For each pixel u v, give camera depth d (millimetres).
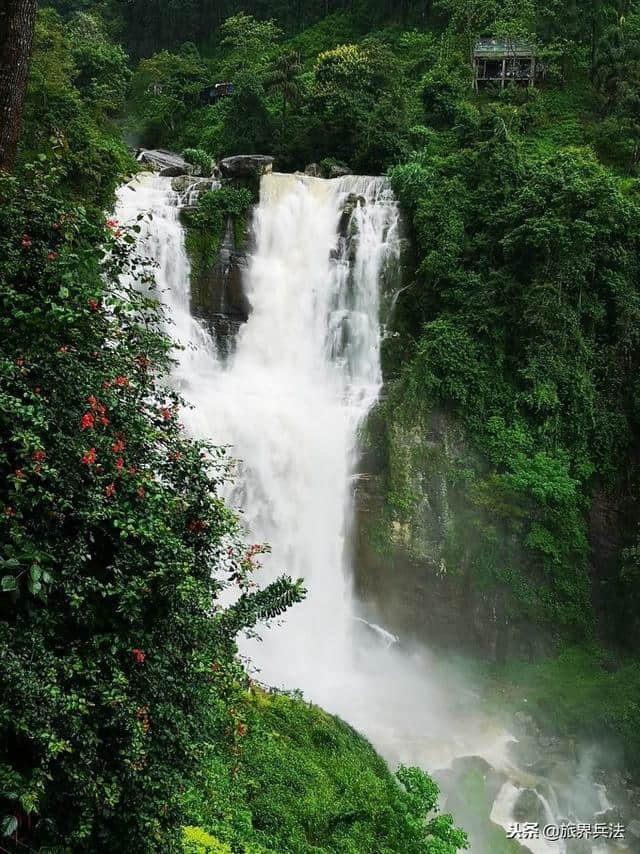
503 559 23172
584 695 20719
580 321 25656
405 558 23172
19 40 8906
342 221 28719
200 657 6781
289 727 13898
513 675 22172
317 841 10555
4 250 6805
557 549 23203
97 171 22547
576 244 24734
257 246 28250
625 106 35969
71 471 6172
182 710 6719
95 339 7027
